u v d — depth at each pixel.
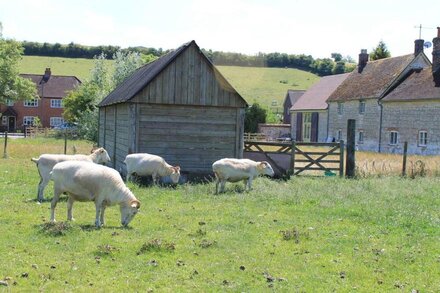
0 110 87.19
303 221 13.30
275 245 10.80
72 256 9.48
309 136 70.62
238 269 9.14
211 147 22.91
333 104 63.34
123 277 8.48
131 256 9.64
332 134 63.59
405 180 21.95
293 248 10.60
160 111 22.31
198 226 12.46
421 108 46.34
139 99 21.94
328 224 12.96
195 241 10.92
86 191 11.98
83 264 9.02
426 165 26.91
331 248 10.68
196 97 22.52
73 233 11.10
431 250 10.68
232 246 10.62
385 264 9.69
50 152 35.34
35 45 137.25
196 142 22.75
